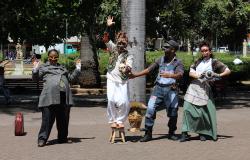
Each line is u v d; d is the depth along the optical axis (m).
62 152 9.34
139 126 11.88
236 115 15.75
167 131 12.09
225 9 23.23
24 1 20.62
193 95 10.44
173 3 21.31
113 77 10.11
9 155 9.08
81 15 22.23
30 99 21.67
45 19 28.33
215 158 8.69
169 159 8.62
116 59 10.13
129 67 10.05
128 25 13.02
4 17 20.80
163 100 10.48
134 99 13.07
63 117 10.24
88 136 11.30
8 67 46.16
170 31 22.73
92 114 15.98
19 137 11.21
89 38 26.23
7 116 15.58
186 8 22.41
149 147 9.82
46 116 9.96
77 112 16.55
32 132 12.00
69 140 10.69
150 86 26.31
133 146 9.95
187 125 10.47
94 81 26.30
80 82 26.38
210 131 10.56
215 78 10.41
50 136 11.30
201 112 10.40
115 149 9.62
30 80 27.03
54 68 10.09
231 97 22.95
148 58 36.78
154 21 21.38
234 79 28.81
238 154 9.05
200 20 23.36
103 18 20.91
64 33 38.25
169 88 10.41
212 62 10.50
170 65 10.40
